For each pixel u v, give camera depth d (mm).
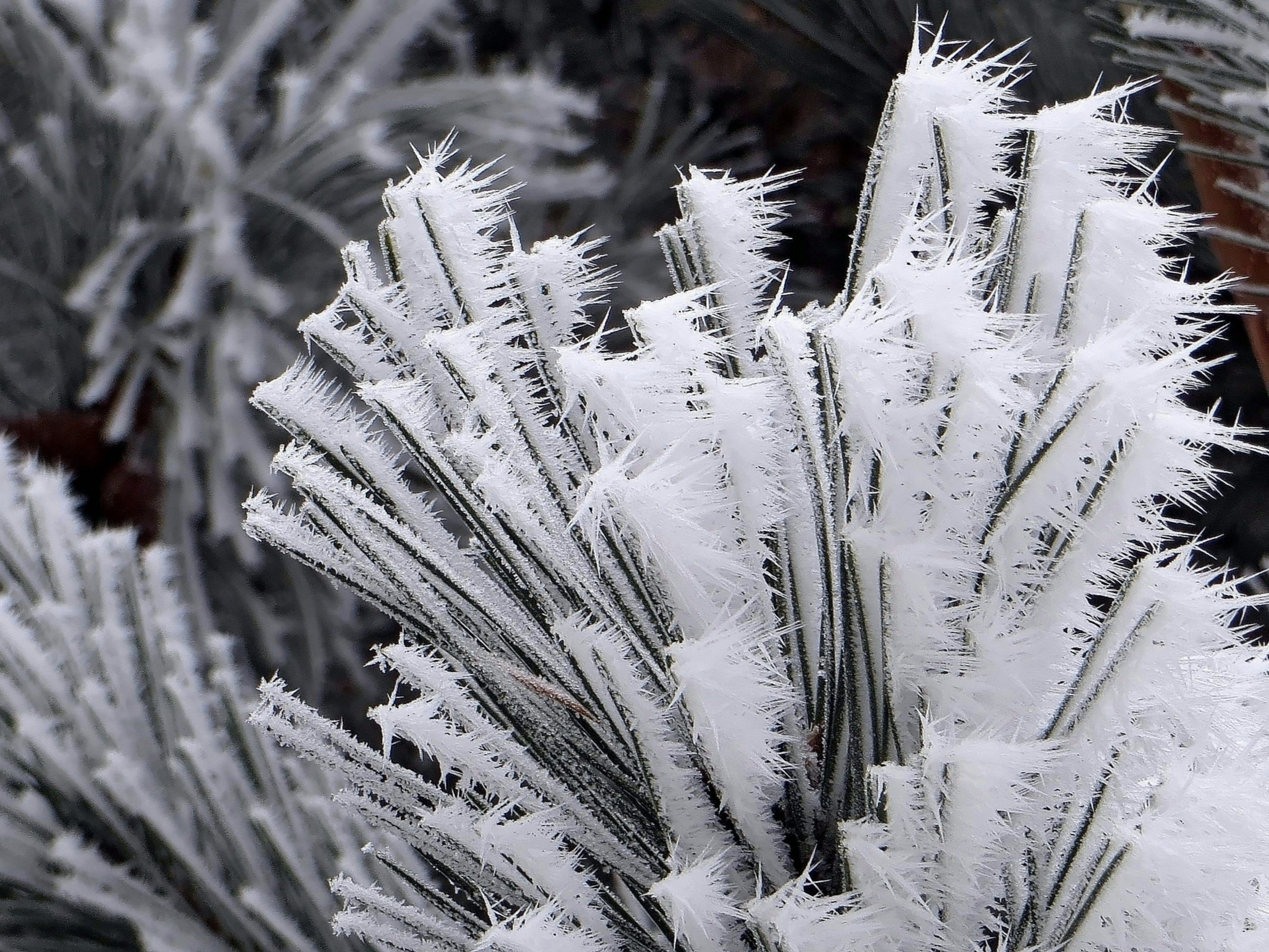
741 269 406
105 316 820
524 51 1222
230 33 938
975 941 398
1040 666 393
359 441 414
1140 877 384
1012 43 768
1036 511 385
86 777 513
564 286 412
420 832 419
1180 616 380
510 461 403
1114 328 386
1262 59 543
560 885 404
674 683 398
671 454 387
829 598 399
